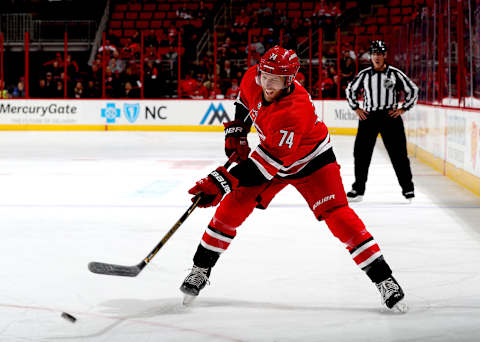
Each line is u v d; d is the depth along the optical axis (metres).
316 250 6.85
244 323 4.61
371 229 8.00
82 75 28.14
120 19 33.22
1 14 31.67
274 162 4.55
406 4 31.36
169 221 8.44
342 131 24.11
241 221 4.88
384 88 9.63
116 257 6.56
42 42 30.83
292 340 4.26
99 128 25.52
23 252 6.75
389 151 9.81
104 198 10.28
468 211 9.23
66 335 4.34
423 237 7.53
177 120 25.30
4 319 4.68
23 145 19.55
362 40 30.06
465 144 11.59
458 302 5.11
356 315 4.80
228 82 26.89
